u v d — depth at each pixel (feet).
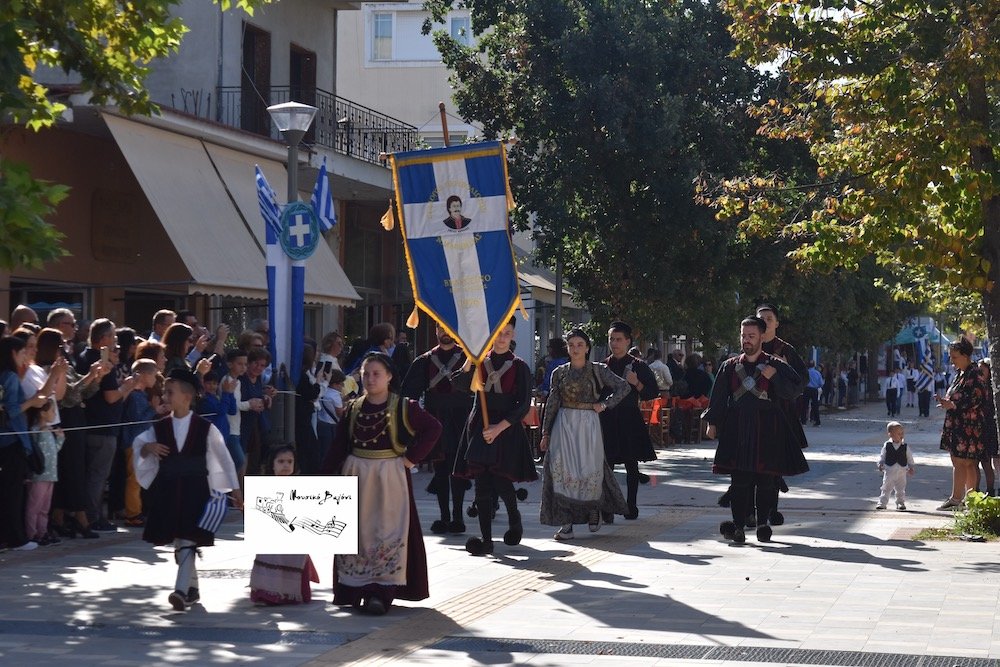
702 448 103.45
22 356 42.83
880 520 53.06
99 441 47.26
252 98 91.86
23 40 35.83
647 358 105.29
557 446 45.80
